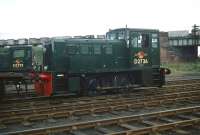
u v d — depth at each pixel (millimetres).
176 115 12125
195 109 12641
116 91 18688
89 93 17703
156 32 19484
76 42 17250
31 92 19156
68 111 12484
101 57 17953
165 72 19891
